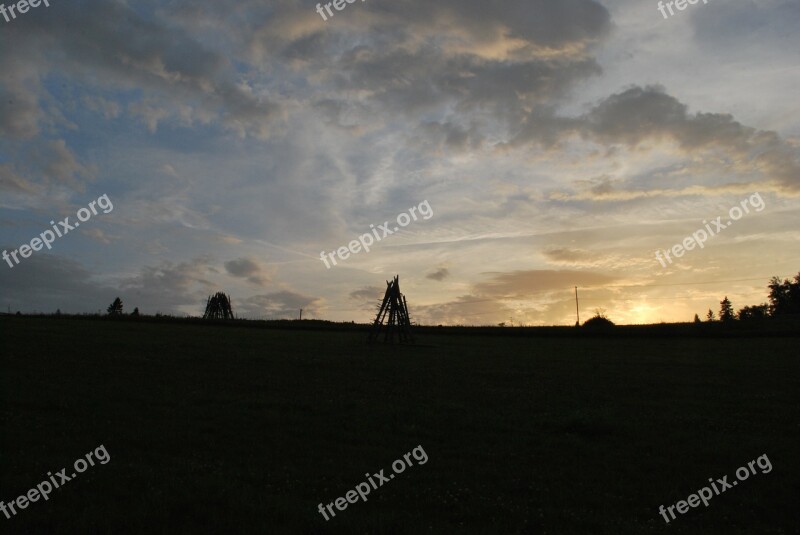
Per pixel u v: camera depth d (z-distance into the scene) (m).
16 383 23.66
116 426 17.72
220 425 18.64
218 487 12.54
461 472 14.79
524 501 12.70
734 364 40.09
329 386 27.22
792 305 135.25
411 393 26.17
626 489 13.80
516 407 23.58
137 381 25.84
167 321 71.19
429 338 64.94
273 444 16.77
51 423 17.77
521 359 42.69
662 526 11.62
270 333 61.34
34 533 10.07
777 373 35.06
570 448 17.31
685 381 31.45
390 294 56.56
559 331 72.31
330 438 17.84
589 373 34.75
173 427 17.97
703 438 18.67
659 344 58.50
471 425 19.95
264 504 11.66
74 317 67.50
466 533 10.70
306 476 13.87
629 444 17.88
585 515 11.97
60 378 25.53
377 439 17.80
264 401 22.70
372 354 43.25
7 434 16.17
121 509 11.17
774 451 17.19
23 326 48.31
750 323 74.69
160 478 13.07
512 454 16.53
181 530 10.33
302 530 10.52
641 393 27.61
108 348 37.12
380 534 10.55
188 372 29.33
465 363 39.00
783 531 11.56
